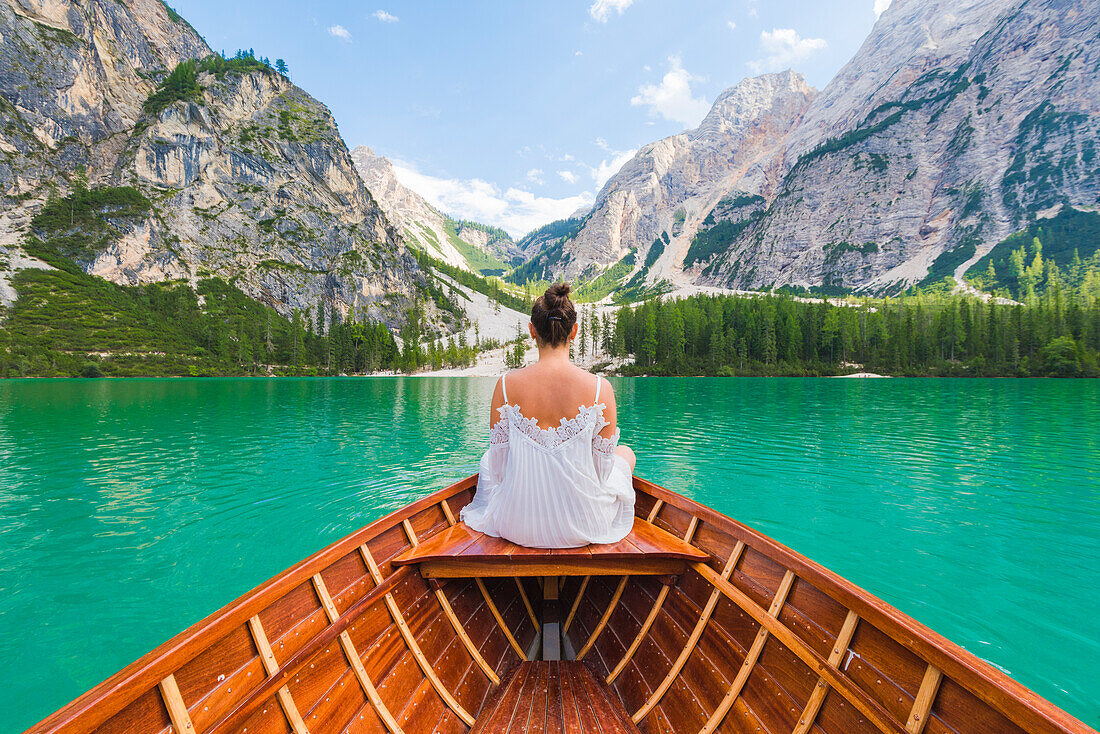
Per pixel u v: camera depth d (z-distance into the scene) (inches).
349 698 87.8
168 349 3528.5
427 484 428.1
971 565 263.3
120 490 409.7
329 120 6934.1
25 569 262.1
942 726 61.4
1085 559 269.6
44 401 1232.8
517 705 103.7
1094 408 1064.2
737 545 107.9
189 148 5172.2
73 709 48.7
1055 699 163.0
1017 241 5969.5
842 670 76.7
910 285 6609.3
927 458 535.8
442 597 121.0
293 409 1088.8
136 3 6747.1
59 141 4756.4
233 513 352.5
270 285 4874.5
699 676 100.9
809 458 534.6
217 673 68.8
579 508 105.9
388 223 6860.2
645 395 1561.3
